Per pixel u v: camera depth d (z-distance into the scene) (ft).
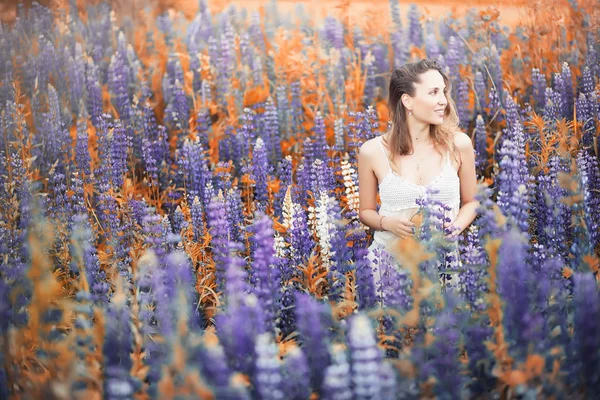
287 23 18.95
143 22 19.13
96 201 14.30
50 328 7.29
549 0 16.90
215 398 5.83
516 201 8.27
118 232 11.87
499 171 14.01
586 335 6.65
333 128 16.34
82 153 14.39
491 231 8.04
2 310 7.43
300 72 17.62
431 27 18.21
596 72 15.69
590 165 12.17
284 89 16.97
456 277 9.87
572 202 9.30
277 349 6.75
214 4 19.12
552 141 12.41
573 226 10.36
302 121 16.74
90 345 7.36
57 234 11.18
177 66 17.95
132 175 16.22
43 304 7.16
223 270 9.96
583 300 6.84
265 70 18.39
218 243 10.02
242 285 8.47
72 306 7.50
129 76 18.02
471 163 11.38
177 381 6.36
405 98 11.03
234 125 16.57
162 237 11.06
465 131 16.24
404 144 11.14
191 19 19.39
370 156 11.39
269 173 14.35
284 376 6.37
